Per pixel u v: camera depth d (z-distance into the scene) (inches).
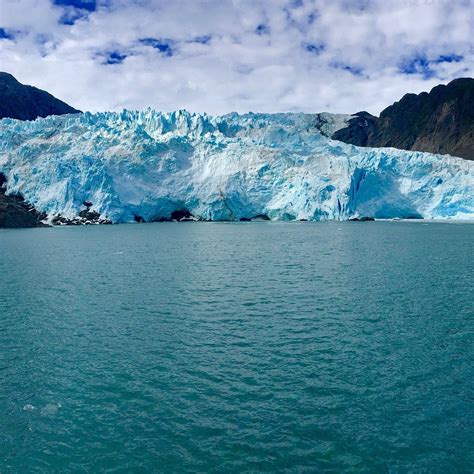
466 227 4372.5
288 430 709.3
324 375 884.0
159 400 799.7
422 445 673.0
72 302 1419.8
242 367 923.4
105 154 5369.1
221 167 5595.5
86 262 2204.7
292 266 2060.8
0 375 903.7
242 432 705.6
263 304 1380.4
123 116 6579.7
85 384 861.8
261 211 5438.0
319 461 642.2
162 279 1769.2
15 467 636.7
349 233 3730.3
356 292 1523.1
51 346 1050.1
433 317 1235.2
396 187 5629.9
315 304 1373.0
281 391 824.3
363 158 5880.9
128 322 1217.4
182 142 5856.3
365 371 900.6
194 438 692.7
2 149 5615.2
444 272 1873.8
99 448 674.2
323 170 5487.2
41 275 1859.0
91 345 1053.8
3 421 745.6
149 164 5467.5
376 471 621.9
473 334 1101.1
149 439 692.7
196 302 1409.9
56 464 642.2
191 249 2714.1
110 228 4451.3
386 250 2598.4
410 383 851.4
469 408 766.5
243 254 2479.1
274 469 626.8
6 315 1286.9
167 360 961.5
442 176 5541.3
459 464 633.6
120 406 783.7
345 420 733.9
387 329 1140.5
